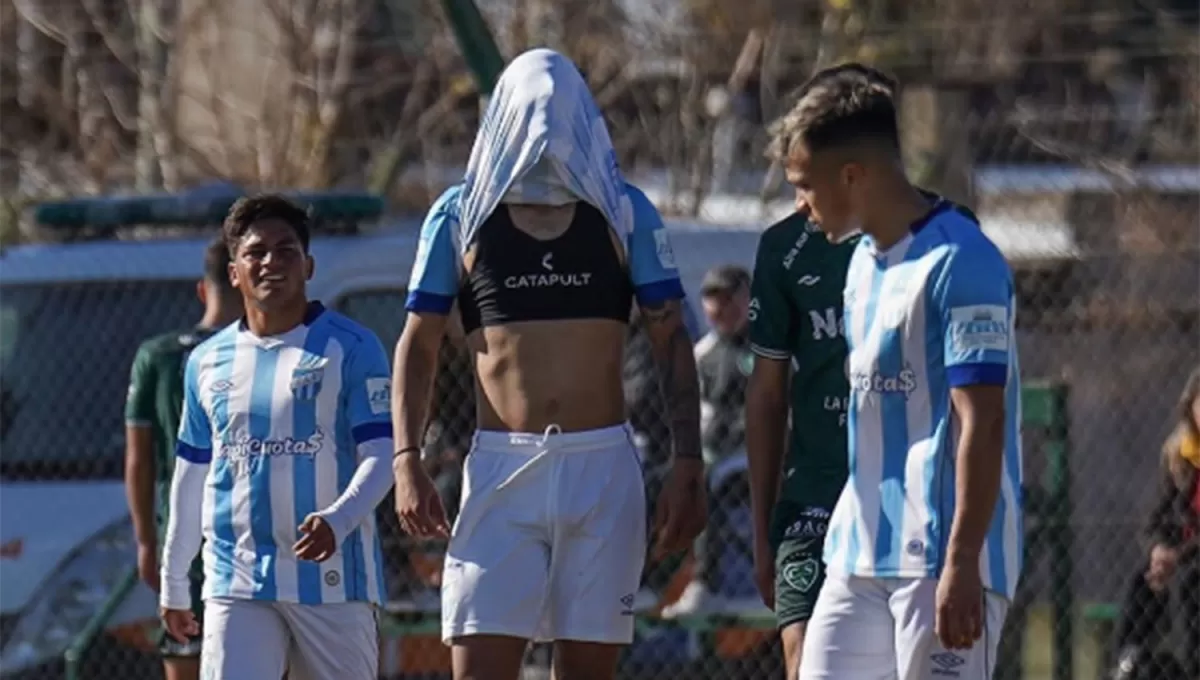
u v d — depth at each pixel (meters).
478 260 20.05
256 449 22.19
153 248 32.62
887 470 17.95
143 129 48.34
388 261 31.53
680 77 44.22
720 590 29.94
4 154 50.97
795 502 20.95
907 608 17.78
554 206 19.97
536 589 19.72
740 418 30.28
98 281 32.50
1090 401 34.50
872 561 17.97
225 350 22.53
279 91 48.50
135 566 30.03
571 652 19.95
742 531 30.03
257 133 48.44
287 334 22.41
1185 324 34.81
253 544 22.16
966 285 17.33
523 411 19.78
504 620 19.62
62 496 30.69
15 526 30.53
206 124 51.06
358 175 47.88
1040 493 29.62
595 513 19.72
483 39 29.89
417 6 49.53
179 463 22.92
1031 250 38.03
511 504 19.78
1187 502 28.27
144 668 29.58
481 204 19.97
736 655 29.89
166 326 32.16
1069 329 35.16
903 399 17.81
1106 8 55.66
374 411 22.08
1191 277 35.53
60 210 33.66
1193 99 46.59
